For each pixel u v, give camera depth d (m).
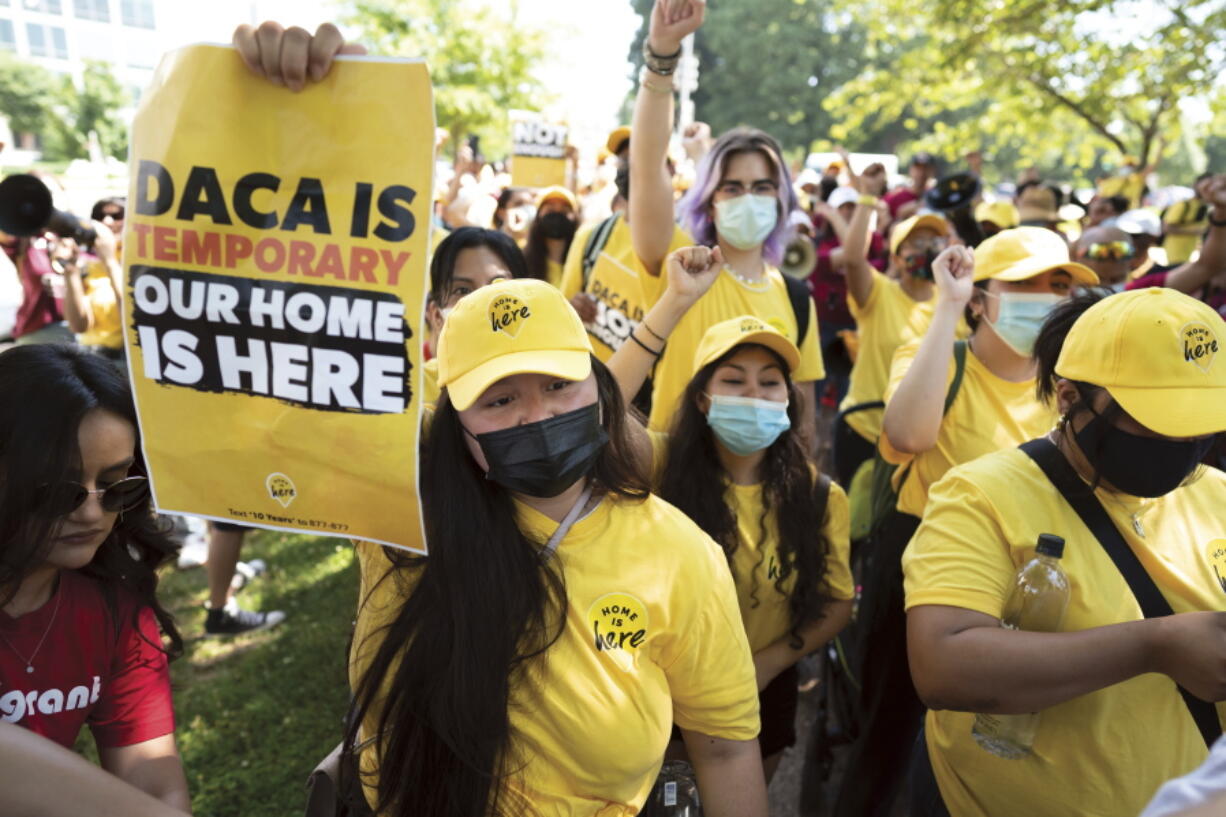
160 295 1.42
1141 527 1.67
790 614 2.40
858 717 2.76
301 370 1.40
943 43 11.66
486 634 1.42
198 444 1.44
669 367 3.11
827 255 6.87
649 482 1.64
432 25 17.91
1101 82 10.76
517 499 1.54
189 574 5.05
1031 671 1.47
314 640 4.23
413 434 1.38
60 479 1.40
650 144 2.83
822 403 6.73
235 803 3.14
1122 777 1.58
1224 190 3.53
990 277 2.47
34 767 1.06
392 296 1.36
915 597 1.67
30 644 1.53
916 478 2.59
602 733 1.44
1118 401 1.52
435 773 1.46
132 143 1.40
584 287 3.55
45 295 5.30
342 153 1.35
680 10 2.63
